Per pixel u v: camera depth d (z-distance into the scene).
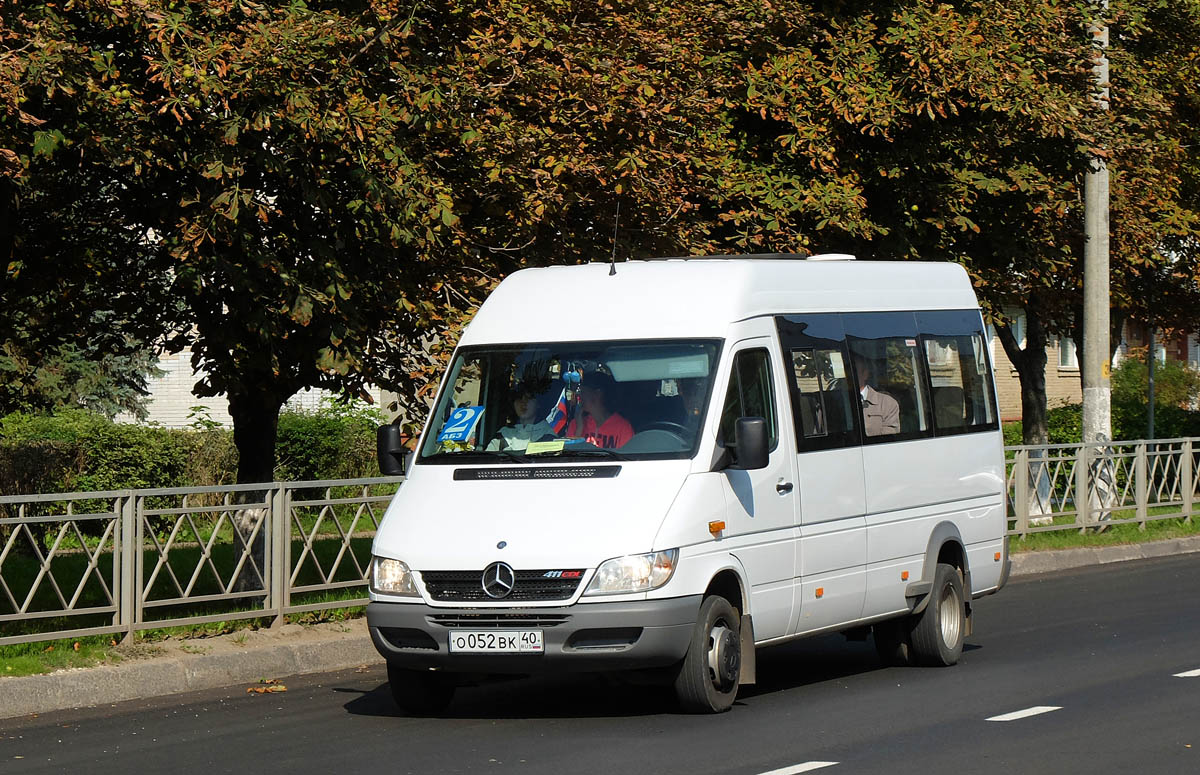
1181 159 35.53
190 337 20.89
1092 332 30.39
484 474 13.36
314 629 17.52
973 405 17.78
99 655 15.29
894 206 26.52
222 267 16.95
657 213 21.03
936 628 16.22
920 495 16.36
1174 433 45.84
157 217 18.69
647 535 12.58
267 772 11.23
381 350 19.66
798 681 15.43
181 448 33.34
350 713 13.87
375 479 18.64
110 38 17.38
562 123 19.59
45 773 11.36
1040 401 36.59
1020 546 27.02
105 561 15.81
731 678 13.36
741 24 24.12
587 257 20.95
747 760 11.26
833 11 26.02
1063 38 27.62
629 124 19.80
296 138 17.16
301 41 16.73
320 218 18.22
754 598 13.67
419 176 17.58
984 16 26.52
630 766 11.12
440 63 18.98
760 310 14.50
